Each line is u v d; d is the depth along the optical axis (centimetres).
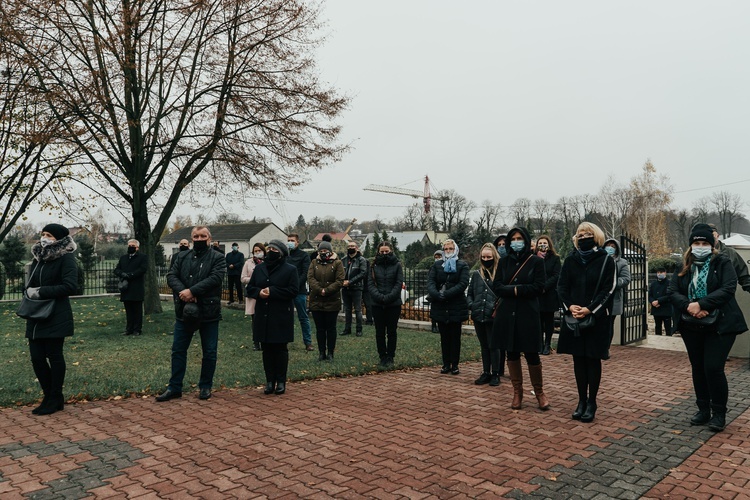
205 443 457
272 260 628
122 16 1260
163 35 1401
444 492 360
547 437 479
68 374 706
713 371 501
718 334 502
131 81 1371
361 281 1115
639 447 452
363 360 835
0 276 1953
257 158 1559
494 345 586
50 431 487
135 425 508
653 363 863
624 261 885
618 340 1056
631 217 6500
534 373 577
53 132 1259
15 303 1842
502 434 488
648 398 631
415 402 605
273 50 1488
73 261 552
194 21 1423
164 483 371
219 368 762
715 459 425
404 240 7606
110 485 367
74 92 1314
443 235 8144
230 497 350
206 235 623
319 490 362
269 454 431
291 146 1557
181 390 621
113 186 1437
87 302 1812
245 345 972
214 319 614
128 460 415
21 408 566
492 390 670
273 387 646
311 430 496
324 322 836
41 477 379
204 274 609
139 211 1431
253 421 524
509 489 365
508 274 580
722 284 497
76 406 577
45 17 1235
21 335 1077
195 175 1503
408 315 1373
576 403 607
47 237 543
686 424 523
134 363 784
